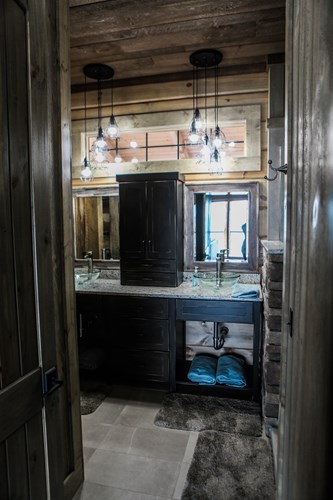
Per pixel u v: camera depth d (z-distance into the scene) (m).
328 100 0.75
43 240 1.10
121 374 2.90
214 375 2.78
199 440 2.17
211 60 2.79
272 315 2.18
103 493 1.77
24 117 1.00
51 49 1.57
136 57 2.75
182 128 3.17
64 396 1.72
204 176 3.18
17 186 0.98
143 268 3.05
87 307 2.91
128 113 3.26
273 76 2.77
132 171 3.30
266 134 3.00
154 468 1.94
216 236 3.17
